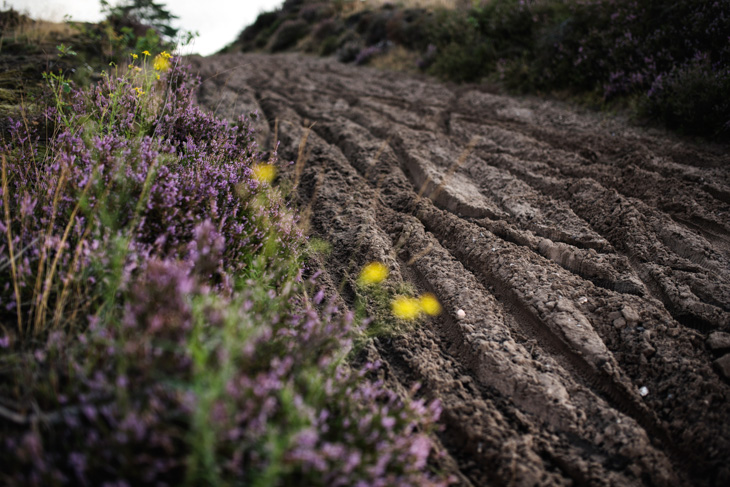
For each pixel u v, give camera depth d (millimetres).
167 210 2666
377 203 4469
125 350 1689
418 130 6535
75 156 2811
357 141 5930
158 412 1606
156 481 1573
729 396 2387
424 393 2521
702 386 2451
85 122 3621
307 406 1812
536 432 2326
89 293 2246
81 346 1960
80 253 2275
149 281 2088
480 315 3025
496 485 2094
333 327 2406
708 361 2607
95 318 1961
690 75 5730
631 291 3150
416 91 9211
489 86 9008
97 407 1698
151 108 4055
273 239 3189
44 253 2098
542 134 6172
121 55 6289
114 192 2639
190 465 1446
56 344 1959
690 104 5449
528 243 3746
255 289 2482
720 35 6086
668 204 4164
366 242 3723
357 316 2994
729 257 3428
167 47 6121
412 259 3639
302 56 18109
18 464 1568
